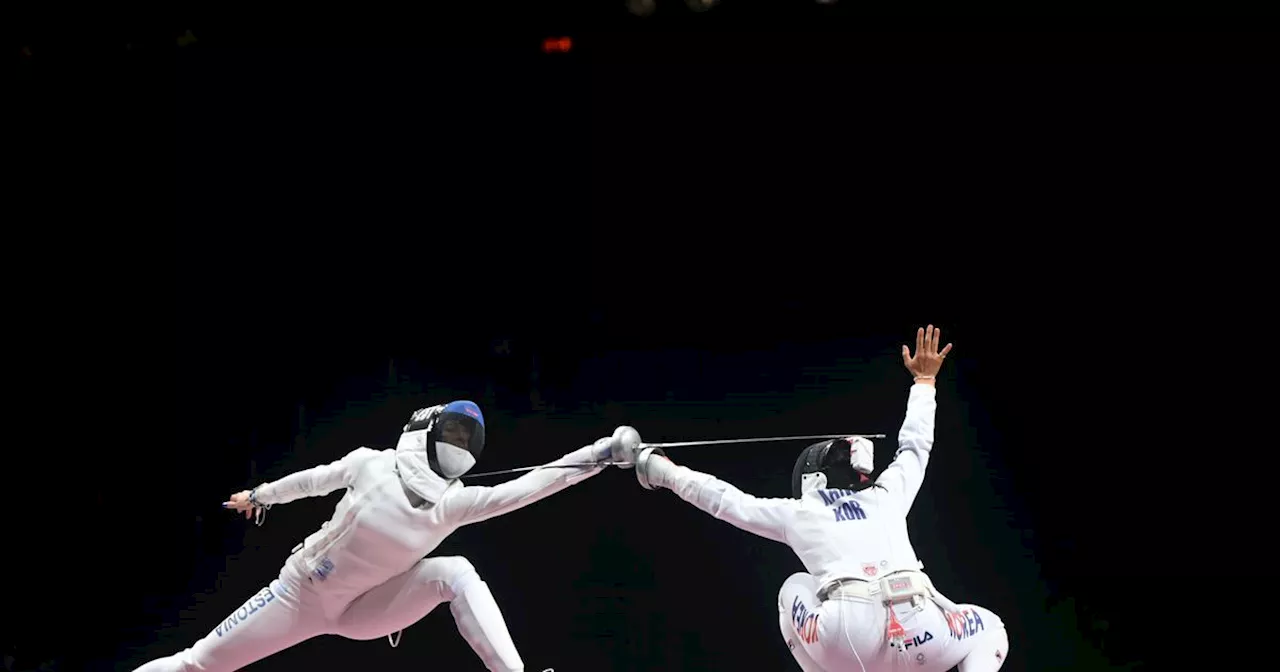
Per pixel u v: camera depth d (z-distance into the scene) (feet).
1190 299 55.98
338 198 62.39
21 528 55.16
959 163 60.80
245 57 61.31
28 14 57.31
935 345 36.27
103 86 59.26
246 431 58.54
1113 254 57.62
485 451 57.41
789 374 59.31
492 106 63.36
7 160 57.93
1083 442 54.70
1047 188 59.21
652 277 62.54
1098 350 56.39
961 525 53.16
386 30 62.49
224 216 61.05
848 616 30.91
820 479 34.04
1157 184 57.52
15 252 57.93
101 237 59.16
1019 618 49.55
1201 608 49.39
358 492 33.91
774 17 62.64
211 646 34.99
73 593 52.70
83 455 56.75
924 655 30.89
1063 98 59.26
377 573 34.04
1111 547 52.26
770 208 62.54
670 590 49.29
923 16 61.31
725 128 63.10
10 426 56.49
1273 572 50.83
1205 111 57.06
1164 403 54.80
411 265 62.39
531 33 63.00
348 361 60.70
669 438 57.16
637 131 63.87
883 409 57.41
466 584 33.96
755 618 47.62
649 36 63.21
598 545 51.62
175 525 55.47
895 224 61.05
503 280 62.64
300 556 34.76
